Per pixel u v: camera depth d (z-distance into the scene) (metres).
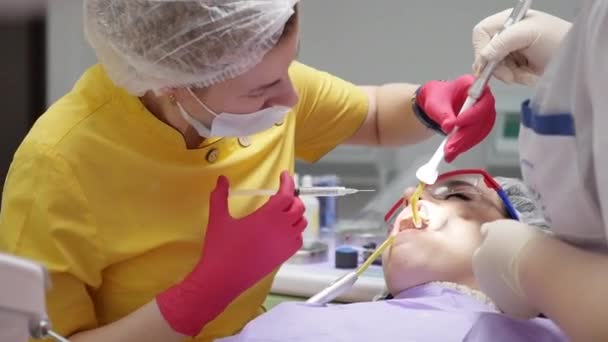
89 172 1.11
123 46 1.05
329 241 1.93
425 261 1.28
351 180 2.00
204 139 1.20
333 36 1.99
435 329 1.08
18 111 1.47
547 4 1.79
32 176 1.08
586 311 0.73
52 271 1.07
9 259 0.58
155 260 1.17
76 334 1.11
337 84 1.50
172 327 1.07
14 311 0.59
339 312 1.15
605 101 0.65
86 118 1.13
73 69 1.84
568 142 0.73
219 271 1.07
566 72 0.73
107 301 1.20
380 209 1.96
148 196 1.16
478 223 1.32
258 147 1.28
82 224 1.10
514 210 1.33
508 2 1.83
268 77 1.04
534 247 0.84
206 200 1.21
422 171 1.30
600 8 0.66
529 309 0.95
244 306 1.31
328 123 1.50
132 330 1.07
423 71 1.92
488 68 1.22
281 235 1.11
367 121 1.54
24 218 1.08
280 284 1.67
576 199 0.76
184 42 1.00
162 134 1.15
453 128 1.29
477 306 1.19
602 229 0.76
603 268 0.74
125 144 1.14
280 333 1.12
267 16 0.99
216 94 1.04
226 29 0.99
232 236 1.08
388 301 1.20
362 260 1.74
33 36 1.44
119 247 1.14
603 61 0.65
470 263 1.28
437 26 1.89
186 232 1.18
